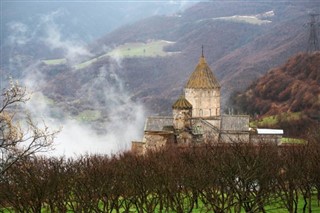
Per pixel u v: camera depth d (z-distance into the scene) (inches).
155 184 2461.9
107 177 2416.3
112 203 2481.5
